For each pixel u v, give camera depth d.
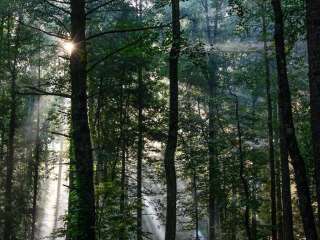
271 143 24.45
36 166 34.84
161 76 30.08
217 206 31.39
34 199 34.62
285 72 11.98
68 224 10.95
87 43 10.95
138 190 28.39
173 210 16.14
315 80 7.78
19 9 18.83
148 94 29.48
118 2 21.11
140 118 29.12
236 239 31.19
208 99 30.20
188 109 30.53
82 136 10.21
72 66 10.40
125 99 30.19
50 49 28.73
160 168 32.31
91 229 10.09
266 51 23.17
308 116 24.28
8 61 27.41
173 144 16.55
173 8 15.90
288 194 20.28
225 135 28.91
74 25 10.45
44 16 18.95
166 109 30.06
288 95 11.84
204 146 29.59
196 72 31.39
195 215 32.09
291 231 20.09
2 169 31.88
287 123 11.66
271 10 20.28
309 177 23.98
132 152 32.22
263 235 26.84
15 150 35.44
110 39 24.06
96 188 13.09
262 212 31.91
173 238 15.88
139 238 15.64
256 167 28.16
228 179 27.92
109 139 28.94
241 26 20.19
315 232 10.93
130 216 13.21
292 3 15.31
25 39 26.61
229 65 36.97
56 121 29.77
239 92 36.78
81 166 10.15
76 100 10.27
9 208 27.77
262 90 28.91
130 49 12.35
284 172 20.39
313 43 7.82
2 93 29.56
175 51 15.54
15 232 30.28
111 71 25.61
